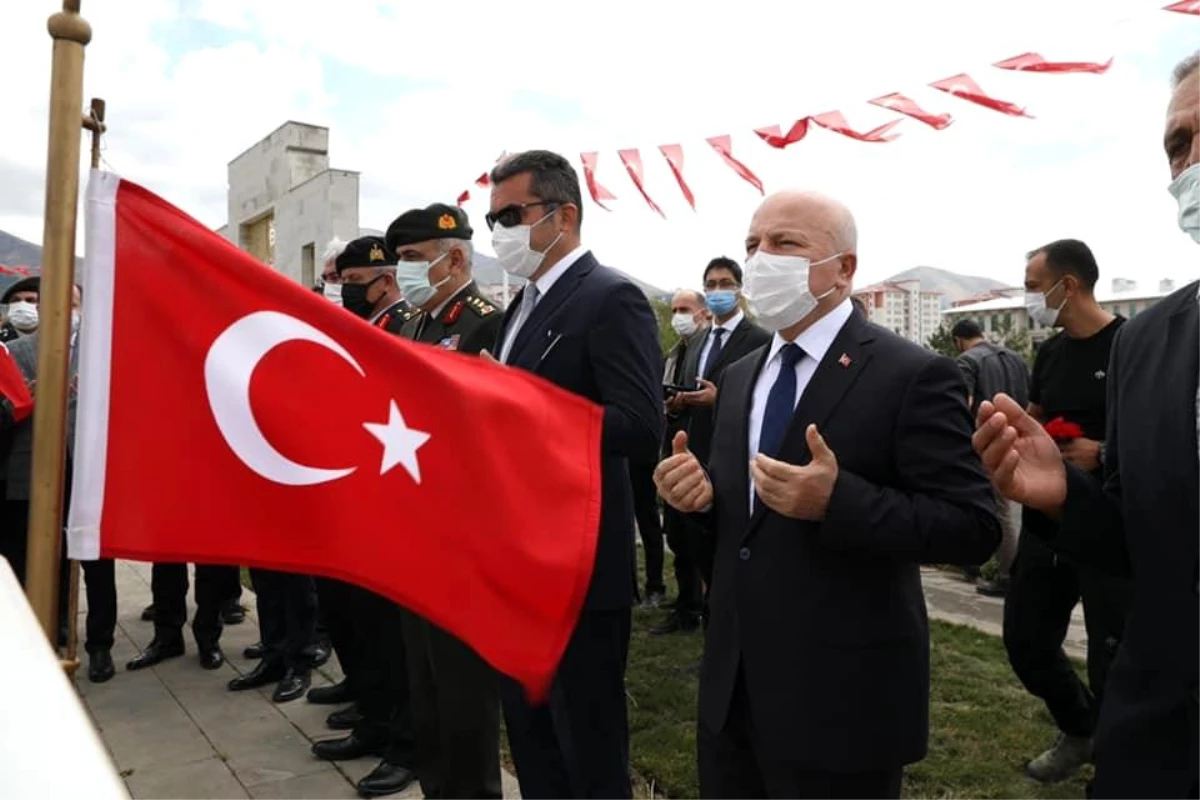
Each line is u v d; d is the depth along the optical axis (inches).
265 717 157.6
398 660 129.8
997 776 128.6
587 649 94.5
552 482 68.4
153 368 60.1
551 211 100.6
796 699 70.8
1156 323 60.9
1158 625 55.3
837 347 77.7
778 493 66.8
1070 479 62.0
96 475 58.0
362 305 158.1
